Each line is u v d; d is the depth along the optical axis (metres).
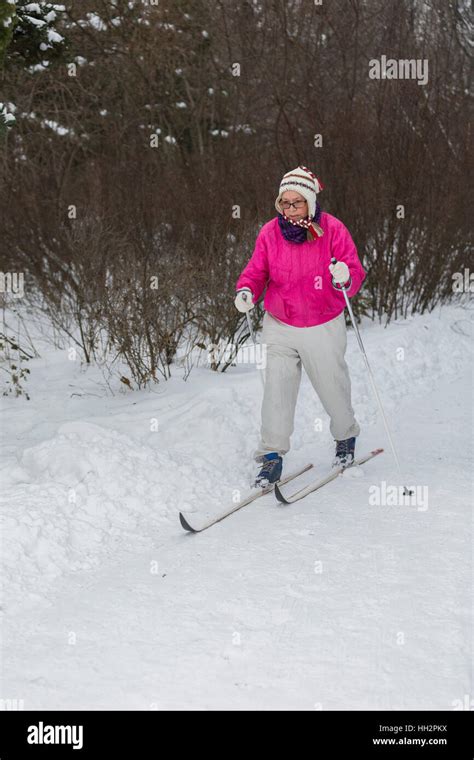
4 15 6.32
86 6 15.29
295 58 13.27
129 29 15.62
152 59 15.55
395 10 12.19
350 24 12.95
